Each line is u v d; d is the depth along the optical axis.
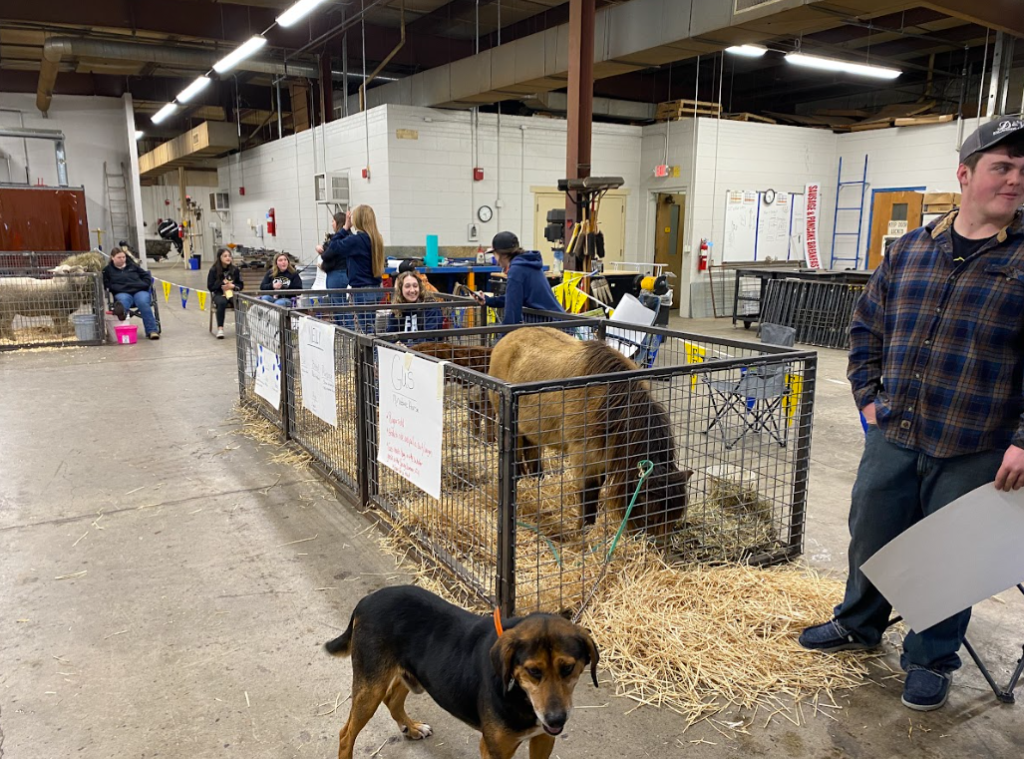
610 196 13.54
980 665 2.49
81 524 3.91
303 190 15.50
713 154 12.75
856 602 2.62
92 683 2.57
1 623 2.94
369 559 3.51
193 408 6.31
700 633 2.75
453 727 2.38
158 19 12.82
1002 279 2.18
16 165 18.20
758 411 4.38
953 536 2.27
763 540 3.50
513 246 5.32
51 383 7.25
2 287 9.30
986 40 11.95
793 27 7.89
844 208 14.01
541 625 1.72
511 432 2.71
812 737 2.32
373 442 3.93
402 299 6.37
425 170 12.05
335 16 13.79
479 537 3.24
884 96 16.16
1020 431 2.12
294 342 5.40
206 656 2.73
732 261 13.35
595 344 3.45
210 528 3.87
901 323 2.38
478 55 11.04
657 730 2.34
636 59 9.32
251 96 20.00
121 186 19.41
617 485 3.14
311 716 2.41
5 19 11.87
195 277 21.34
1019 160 2.06
